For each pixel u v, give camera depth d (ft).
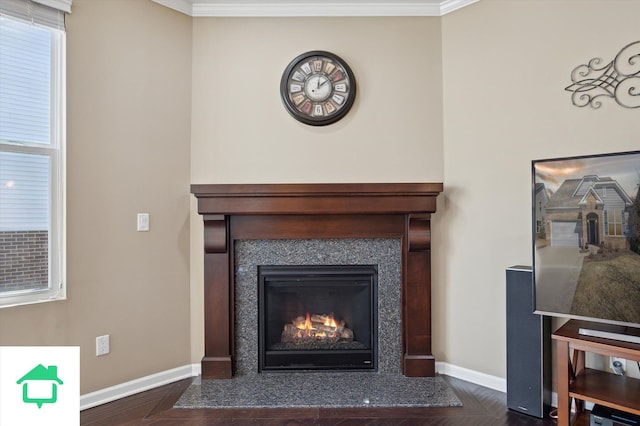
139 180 8.35
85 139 7.66
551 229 6.58
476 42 8.66
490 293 8.42
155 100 8.59
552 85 7.63
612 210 5.98
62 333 7.36
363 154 9.12
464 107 8.83
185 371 8.98
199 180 9.09
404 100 9.15
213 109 9.11
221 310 8.73
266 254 8.96
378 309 8.97
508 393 7.42
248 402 7.63
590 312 6.21
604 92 7.04
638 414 5.56
